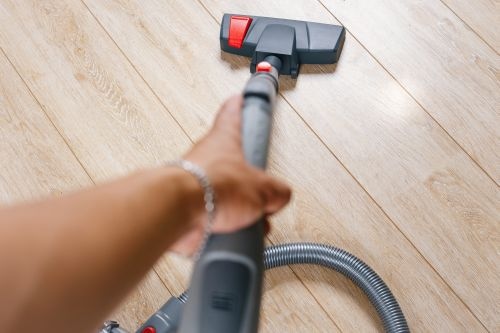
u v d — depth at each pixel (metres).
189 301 0.64
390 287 1.20
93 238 0.42
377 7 1.39
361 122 1.31
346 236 1.24
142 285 1.22
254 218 0.61
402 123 1.31
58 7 1.45
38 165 1.32
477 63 1.33
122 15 1.43
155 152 1.32
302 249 1.18
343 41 1.36
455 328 1.17
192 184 0.54
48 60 1.41
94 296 0.42
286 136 1.31
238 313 0.63
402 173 1.27
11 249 0.38
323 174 1.28
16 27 1.44
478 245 1.21
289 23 1.33
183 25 1.41
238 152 0.63
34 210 0.42
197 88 1.36
